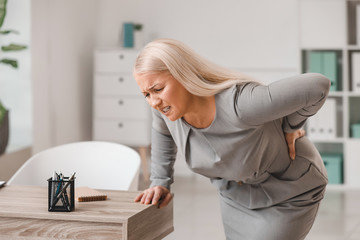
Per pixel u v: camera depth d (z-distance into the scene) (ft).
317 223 13.28
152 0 19.43
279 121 6.59
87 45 19.30
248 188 7.15
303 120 6.39
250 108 5.91
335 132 17.25
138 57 6.03
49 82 16.75
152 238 6.45
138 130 18.25
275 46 18.75
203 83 6.04
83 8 18.78
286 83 5.77
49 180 5.94
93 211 5.95
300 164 6.95
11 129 16.05
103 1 19.83
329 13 17.08
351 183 17.13
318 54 17.19
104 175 8.65
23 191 7.02
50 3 16.65
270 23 18.74
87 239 5.77
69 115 18.02
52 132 16.96
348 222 13.33
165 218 6.88
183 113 6.18
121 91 18.29
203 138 6.48
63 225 5.83
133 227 5.82
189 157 6.75
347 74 17.13
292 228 6.95
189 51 6.15
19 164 15.06
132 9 19.61
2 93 15.98
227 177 6.87
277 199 6.97
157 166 7.25
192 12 19.17
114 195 6.83
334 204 15.19
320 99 5.82
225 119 6.15
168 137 7.29
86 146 8.83
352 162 17.11
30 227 5.91
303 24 17.21
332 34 17.11
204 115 6.27
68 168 8.76
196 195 16.16
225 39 19.03
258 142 6.38
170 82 5.95
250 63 18.93
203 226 12.85
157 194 6.59
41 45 16.28
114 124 18.37
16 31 15.24
